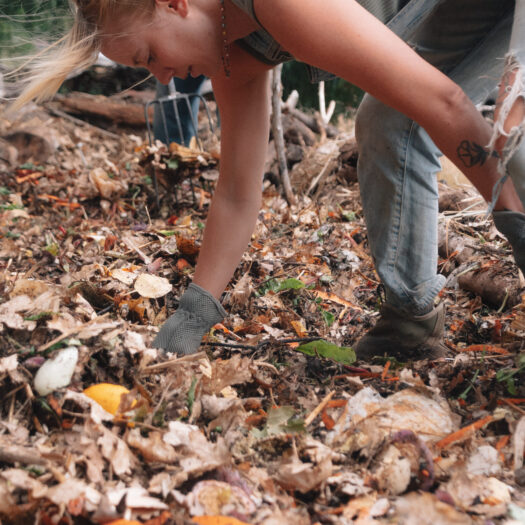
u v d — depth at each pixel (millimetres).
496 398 1620
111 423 1406
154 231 3195
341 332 2314
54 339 1589
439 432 1482
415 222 1824
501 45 1713
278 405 1685
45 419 1416
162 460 1323
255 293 2500
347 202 3871
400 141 1757
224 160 1849
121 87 6191
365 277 2807
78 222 3641
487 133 1372
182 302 1835
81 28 1433
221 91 1767
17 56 1542
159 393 1539
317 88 5375
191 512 1181
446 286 2656
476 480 1326
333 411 1591
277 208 3814
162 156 3732
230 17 1450
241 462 1384
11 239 3195
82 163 4836
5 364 1476
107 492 1203
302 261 2922
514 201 1447
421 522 1181
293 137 4543
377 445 1394
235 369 1685
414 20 1524
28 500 1174
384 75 1318
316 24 1300
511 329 2057
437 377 1788
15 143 4695
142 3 1367
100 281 2352
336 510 1244
